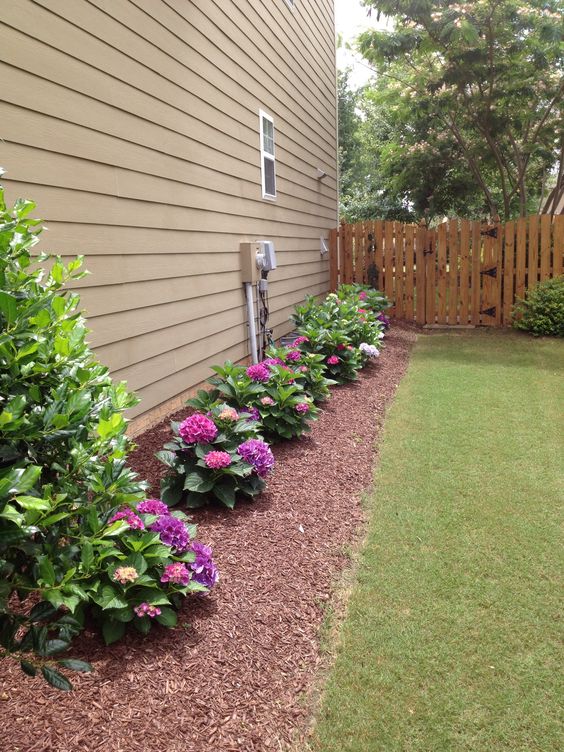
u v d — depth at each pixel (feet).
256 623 7.34
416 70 38.40
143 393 13.15
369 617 7.82
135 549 6.58
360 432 14.70
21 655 5.83
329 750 5.83
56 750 5.22
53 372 5.98
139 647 6.58
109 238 11.61
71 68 10.27
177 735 5.61
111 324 11.76
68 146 10.24
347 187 91.71
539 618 7.82
